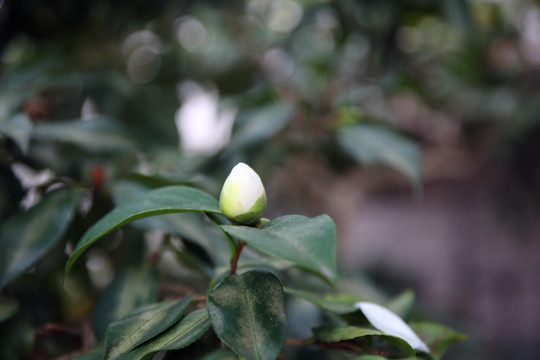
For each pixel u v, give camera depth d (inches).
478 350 35.7
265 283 11.7
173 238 16.7
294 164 34.4
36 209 15.2
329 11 27.2
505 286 50.9
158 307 12.8
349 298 15.6
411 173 19.7
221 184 21.3
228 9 29.2
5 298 15.0
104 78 22.9
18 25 23.3
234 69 33.1
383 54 27.3
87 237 11.8
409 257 52.8
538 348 49.6
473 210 50.0
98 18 25.5
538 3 35.1
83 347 15.9
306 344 13.5
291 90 29.8
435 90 34.9
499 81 36.3
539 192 40.1
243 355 10.6
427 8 26.0
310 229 10.3
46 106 21.7
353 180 43.4
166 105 25.5
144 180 16.4
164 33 26.7
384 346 13.7
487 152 39.4
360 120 22.9
